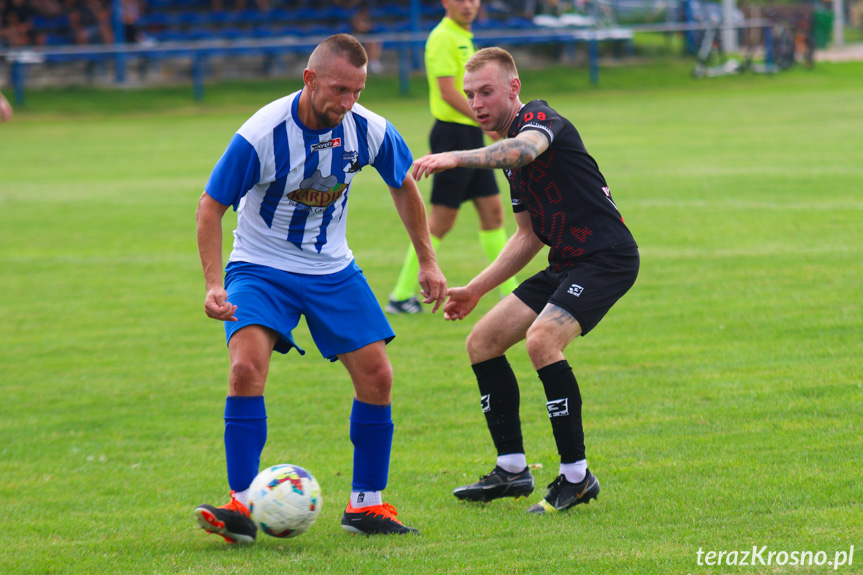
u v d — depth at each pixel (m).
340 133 13.67
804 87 108.62
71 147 80.50
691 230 38.28
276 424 19.55
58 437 19.09
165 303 30.95
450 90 27.36
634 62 132.00
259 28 129.62
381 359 14.20
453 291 15.89
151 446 18.53
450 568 12.10
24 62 116.25
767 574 11.31
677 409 18.86
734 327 24.75
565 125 14.57
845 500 13.63
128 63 123.94
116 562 12.85
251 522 13.41
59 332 27.62
